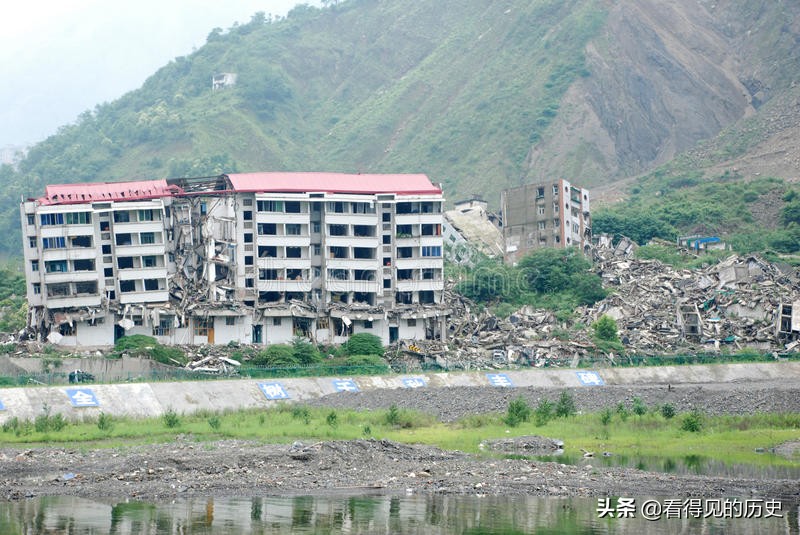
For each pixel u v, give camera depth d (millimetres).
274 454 90438
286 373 142125
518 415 116562
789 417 118562
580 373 150125
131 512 71688
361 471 86312
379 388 137500
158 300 163750
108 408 119188
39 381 126312
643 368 154125
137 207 163750
